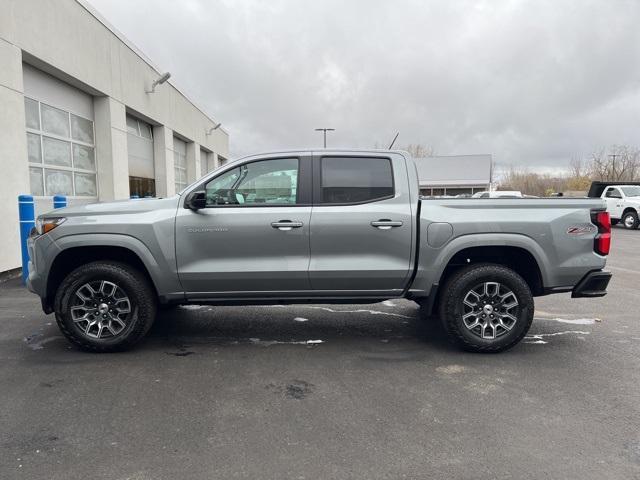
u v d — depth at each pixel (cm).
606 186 2391
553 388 378
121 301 452
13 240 851
